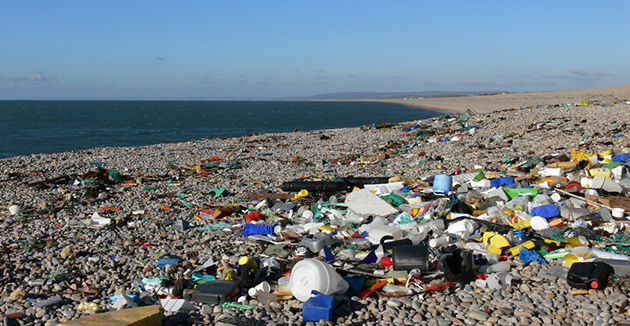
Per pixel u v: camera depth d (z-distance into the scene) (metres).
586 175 12.76
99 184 17.16
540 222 9.46
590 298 6.58
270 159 24.94
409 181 14.73
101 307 7.07
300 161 23.61
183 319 6.53
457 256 7.56
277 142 32.84
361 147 28.22
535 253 8.04
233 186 17.28
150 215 12.77
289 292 7.14
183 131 57.44
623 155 14.49
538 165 15.54
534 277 7.36
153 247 9.89
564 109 35.31
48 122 76.19
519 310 6.36
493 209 10.18
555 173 13.45
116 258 9.23
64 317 6.76
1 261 9.11
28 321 6.70
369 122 77.44
